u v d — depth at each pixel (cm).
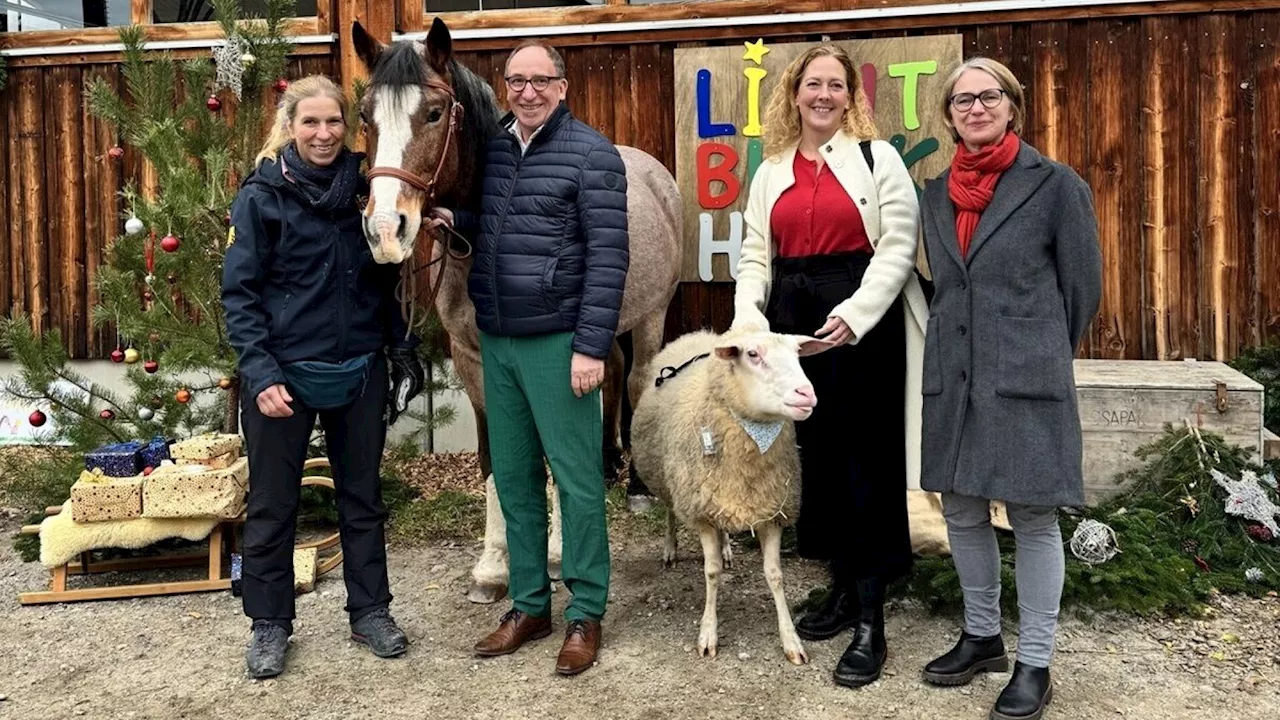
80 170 630
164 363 446
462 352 378
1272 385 501
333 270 318
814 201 308
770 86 557
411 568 429
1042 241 269
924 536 399
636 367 486
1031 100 545
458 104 326
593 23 581
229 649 345
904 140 548
